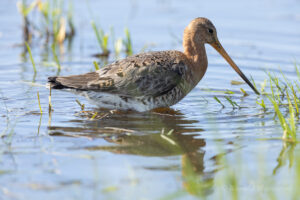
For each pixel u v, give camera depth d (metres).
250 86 14.40
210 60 18.11
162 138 10.88
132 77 12.87
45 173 8.96
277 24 21.14
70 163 9.40
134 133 11.19
